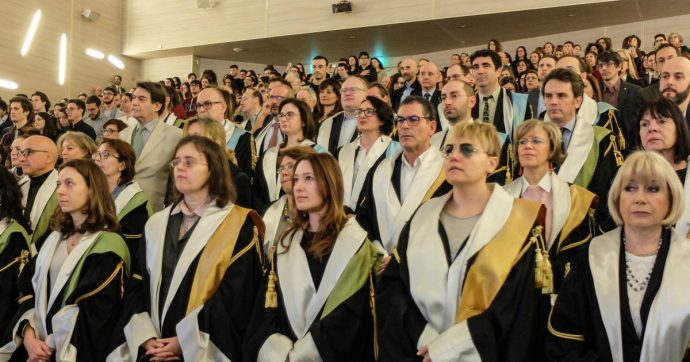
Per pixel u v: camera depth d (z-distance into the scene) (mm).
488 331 2414
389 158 4031
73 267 3369
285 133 4879
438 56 14391
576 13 11578
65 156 4828
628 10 11328
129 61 16469
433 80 6434
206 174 3318
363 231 3029
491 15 11953
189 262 3150
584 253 2521
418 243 2695
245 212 3297
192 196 3344
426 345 2486
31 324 3357
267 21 14375
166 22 15750
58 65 14703
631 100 5215
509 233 2590
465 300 2523
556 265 3143
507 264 2529
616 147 4129
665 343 2238
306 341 2768
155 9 15922
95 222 3480
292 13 14062
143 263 3268
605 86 5633
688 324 2227
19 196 3984
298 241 3064
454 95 4633
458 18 12266
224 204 3328
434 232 2695
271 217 3752
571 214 3346
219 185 3338
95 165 3588
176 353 3016
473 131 2721
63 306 3307
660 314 2262
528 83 7055
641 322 2299
